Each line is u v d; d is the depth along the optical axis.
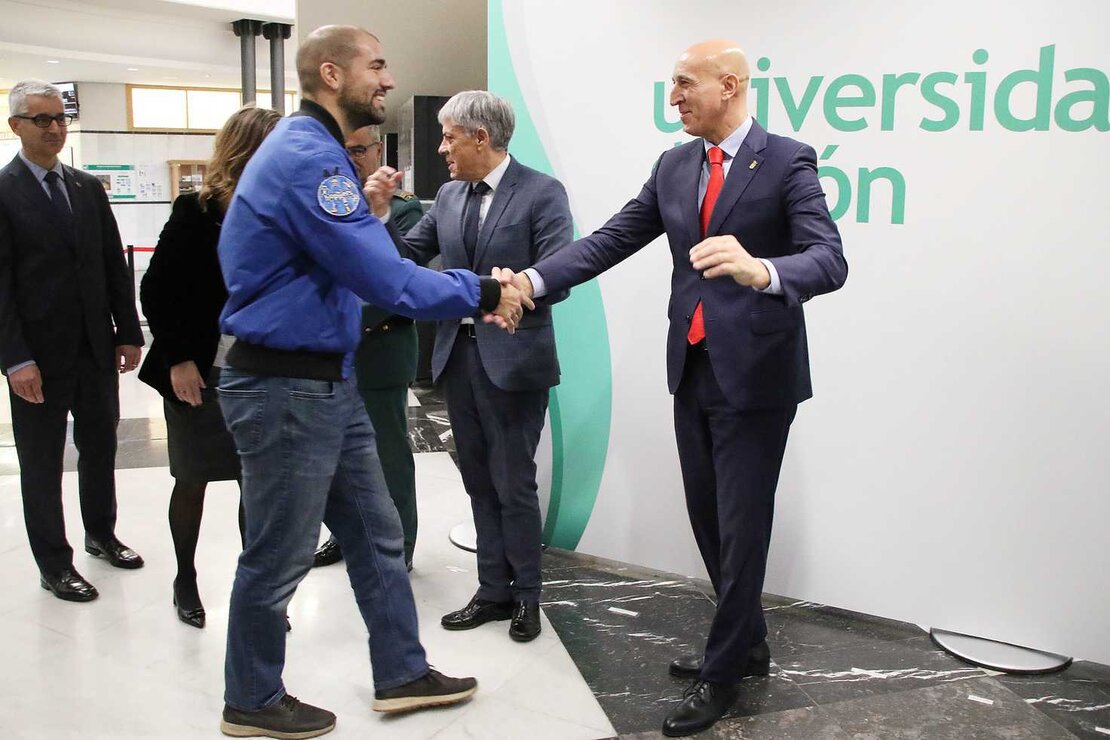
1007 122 2.22
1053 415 2.27
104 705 2.11
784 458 2.65
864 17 2.36
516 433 2.41
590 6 2.77
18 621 2.54
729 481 2.00
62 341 2.62
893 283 2.42
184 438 2.35
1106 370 2.20
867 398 2.50
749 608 2.02
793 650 2.41
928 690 2.20
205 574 2.87
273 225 1.72
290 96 12.78
